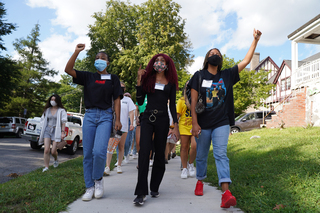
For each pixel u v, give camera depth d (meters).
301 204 2.73
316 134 8.17
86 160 3.34
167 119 3.35
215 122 3.08
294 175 3.64
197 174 3.49
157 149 3.37
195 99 3.16
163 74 3.46
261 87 25.69
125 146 6.86
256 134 11.29
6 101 24.19
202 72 3.21
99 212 2.81
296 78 13.95
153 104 3.32
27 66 34.81
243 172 4.39
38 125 10.38
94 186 3.40
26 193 3.48
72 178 4.48
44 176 4.64
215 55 3.11
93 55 28.91
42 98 36.22
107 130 3.32
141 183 3.08
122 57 25.61
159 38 25.47
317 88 11.43
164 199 3.30
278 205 2.72
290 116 12.40
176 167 6.16
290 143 6.64
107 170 5.05
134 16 29.66
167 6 26.14
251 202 2.96
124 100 5.56
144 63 24.47
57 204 2.99
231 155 6.63
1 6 21.42
